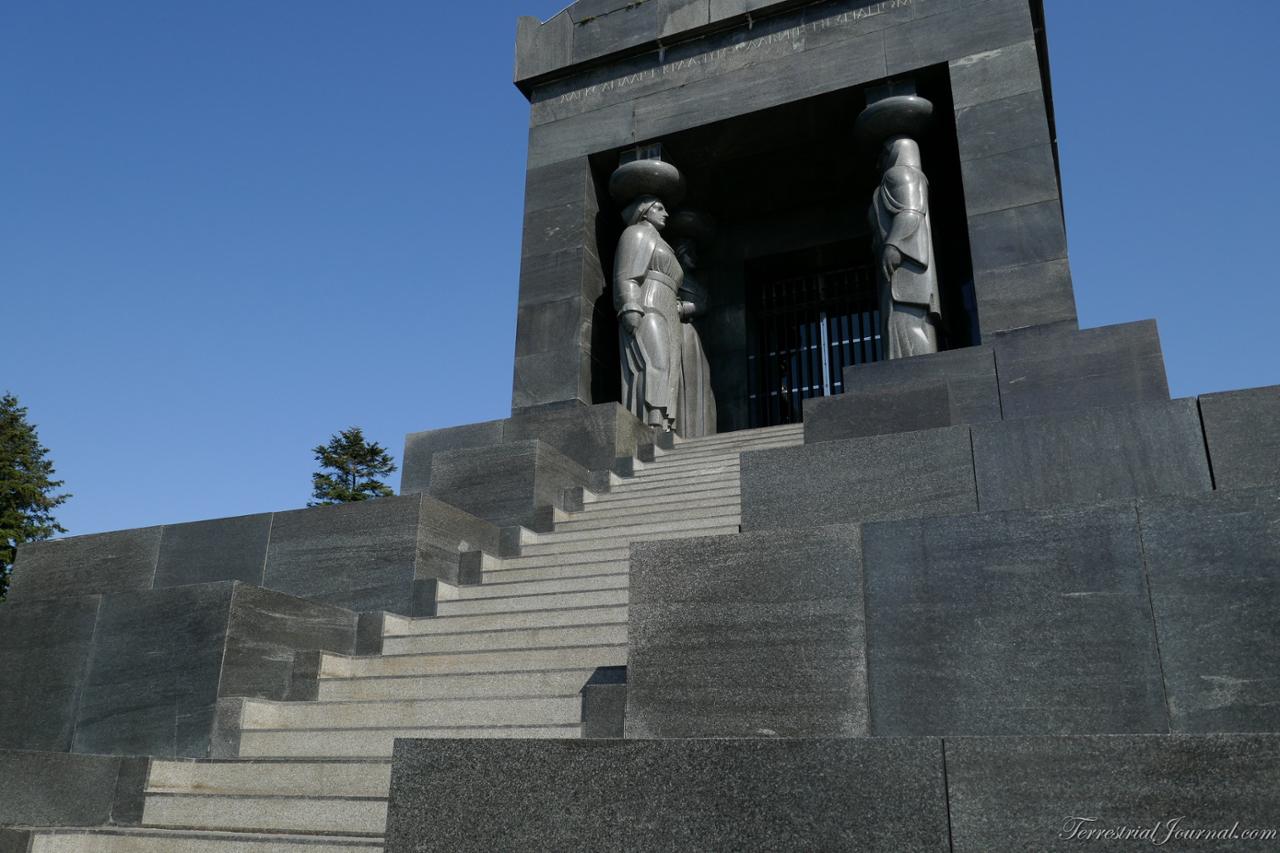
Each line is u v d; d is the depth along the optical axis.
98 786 8.09
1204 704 6.04
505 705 8.57
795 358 21.56
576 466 15.09
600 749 5.29
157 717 9.58
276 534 12.58
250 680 9.73
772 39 18.81
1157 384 12.27
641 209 19.38
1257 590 6.16
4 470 34.25
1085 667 6.30
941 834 4.73
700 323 21.36
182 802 7.93
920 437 8.85
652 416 17.98
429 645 10.63
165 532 13.26
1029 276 14.95
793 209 21.58
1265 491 6.33
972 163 16.00
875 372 13.54
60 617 10.46
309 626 10.52
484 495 14.28
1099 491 8.46
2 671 10.49
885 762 4.90
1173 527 6.42
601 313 19.55
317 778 8.16
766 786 5.02
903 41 17.50
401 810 5.46
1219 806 4.45
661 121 19.38
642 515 13.26
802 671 6.75
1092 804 4.59
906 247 16.23
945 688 6.48
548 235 19.59
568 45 20.59
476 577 12.30
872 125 17.36
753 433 16.92
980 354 13.13
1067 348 12.80
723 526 11.99
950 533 6.79
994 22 16.80
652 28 19.84
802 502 8.94
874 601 6.77
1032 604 6.50
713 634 6.98
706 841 5.02
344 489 46.12
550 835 5.22
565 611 10.45
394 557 11.84
